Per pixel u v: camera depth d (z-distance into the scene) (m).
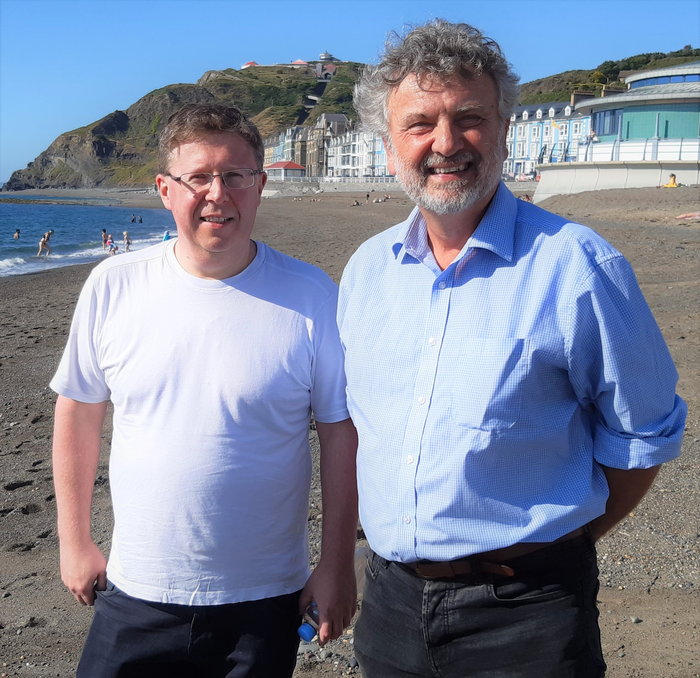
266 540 2.04
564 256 1.75
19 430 6.03
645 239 18.08
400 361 1.88
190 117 1.95
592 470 1.87
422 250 1.94
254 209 2.06
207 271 2.05
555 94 137.25
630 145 33.09
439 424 1.80
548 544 1.81
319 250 21.55
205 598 1.98
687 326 8.26
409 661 1.93
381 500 1.93
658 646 2.88
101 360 2.12
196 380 1.99
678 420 1.84
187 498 1.97
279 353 2.03
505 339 1.75
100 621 2.07
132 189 198.50
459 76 1.83
